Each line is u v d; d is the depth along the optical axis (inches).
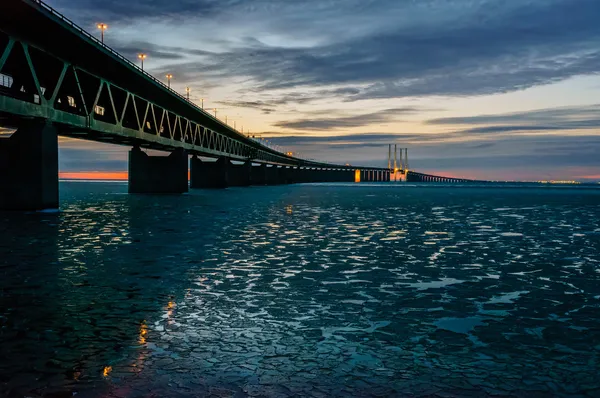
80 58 1891.0
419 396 315.9
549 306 553.9
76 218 1662.2
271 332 440.5
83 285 632.4
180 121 3555.6
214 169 5300.2
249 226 1471.5
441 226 1578.5
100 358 372.8
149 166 3789.4
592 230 1508.4
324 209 2417.6
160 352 386.0
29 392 314.0
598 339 433.4
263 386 327.0
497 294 612.4
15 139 1750.7
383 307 537.6
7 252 919.0
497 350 401.4
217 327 453.7
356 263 831.1
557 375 351.6
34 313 494.6
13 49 1656.0
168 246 1019.3
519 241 1196.5
